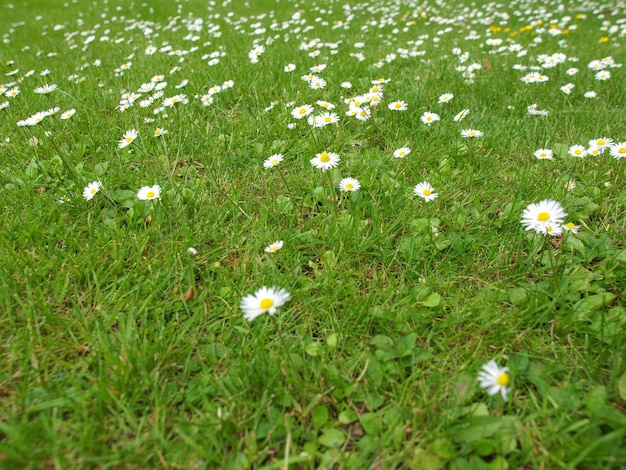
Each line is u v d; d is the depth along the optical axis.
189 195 0.43
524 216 0.33
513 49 0.76
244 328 0.32
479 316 0.32
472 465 0.25
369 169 0.47
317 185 0.45
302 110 0.53
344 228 0.39
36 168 0.48
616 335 0.29
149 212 0.41
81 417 0.27
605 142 0.46
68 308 0.34
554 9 1.37
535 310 0.32
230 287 0.35
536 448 0.25
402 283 0.35
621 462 0.24
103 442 0.26
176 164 0.50
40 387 0.29
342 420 0.27
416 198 0.43
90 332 0.32
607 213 0.40
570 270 0.35
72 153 0.52
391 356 0.30
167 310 0.34
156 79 0.67
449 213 0.41
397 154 0.46
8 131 0.57
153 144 0.53
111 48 1.01
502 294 0.34
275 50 0.88
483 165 0.48
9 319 0.32
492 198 0.44
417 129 0.54
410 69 0.76
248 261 0.37
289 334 0.32
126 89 0.71
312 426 0.27
